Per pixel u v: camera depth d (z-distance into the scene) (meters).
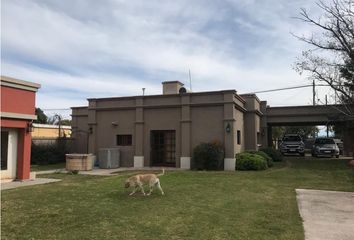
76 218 8.08
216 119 20.84
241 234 6.90
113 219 7.98
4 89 14.07
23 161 15.28
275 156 26.20
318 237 6.84
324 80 23.83
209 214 8.52
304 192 12.17
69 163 20.44
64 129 36.41
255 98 25.94
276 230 7.24
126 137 23.34
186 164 21.12
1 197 10.80
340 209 9.45
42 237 6.66
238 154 20.88
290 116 29.86
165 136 22.41
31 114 15.43
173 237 6.67
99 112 24.00
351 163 22.59
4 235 6.78
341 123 29.58
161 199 10.45
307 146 49.69
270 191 12.27
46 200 10.27
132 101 22.98
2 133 14.73
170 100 22.00
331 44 23.34
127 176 16.66
